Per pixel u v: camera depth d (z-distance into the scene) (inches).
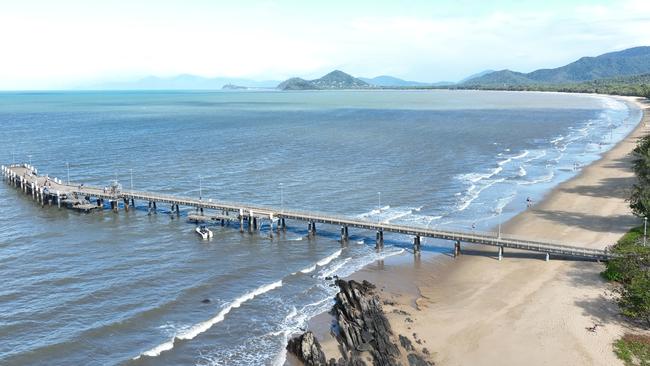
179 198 4158.5
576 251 2952.8
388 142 7775.6
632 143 7160.4
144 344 2203.5
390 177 5354.3
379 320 2276.1
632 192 3779.5
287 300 2623.0
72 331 2288.4
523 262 3009.4
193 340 2236.7
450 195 4618.6
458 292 2655.0
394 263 3122.5
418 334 2222.0
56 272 2933.1
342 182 5128.0
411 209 4185.5
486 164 6053.2
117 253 3270.2
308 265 3100.4
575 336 2132.1
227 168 5792.3
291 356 2124.8
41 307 2501.2
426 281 2832.2
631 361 1943.9
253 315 2461.9
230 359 2103.8
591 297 2474.2
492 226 3683.6
